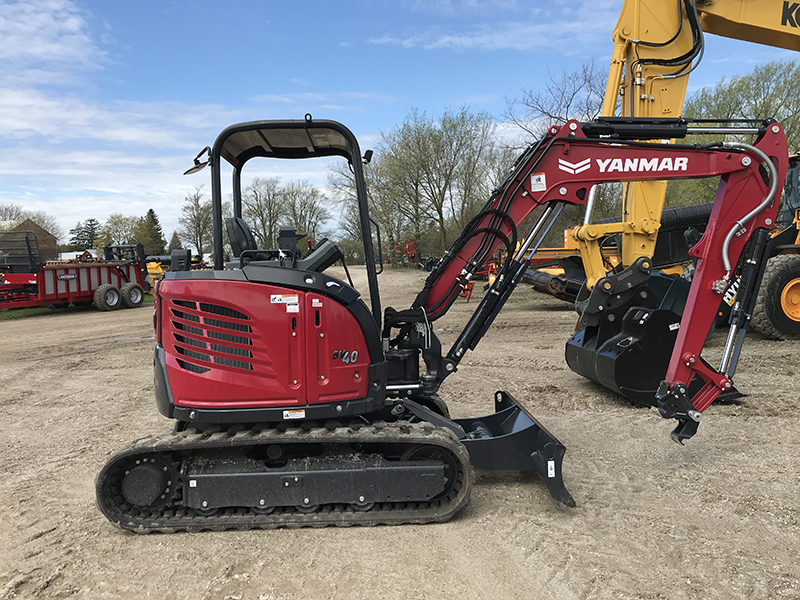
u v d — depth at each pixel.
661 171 3.74
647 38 5.33
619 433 4.73
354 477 3.17
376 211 33.69
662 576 2.68
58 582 2.74
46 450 4.81
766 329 7.61
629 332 5.40
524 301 14.70
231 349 3.18
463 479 3.26
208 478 3.15
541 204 3.77
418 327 3.70
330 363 3.20
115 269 17.80
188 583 2.70
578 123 3.72
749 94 25.31
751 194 3.78
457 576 2.71
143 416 5.77
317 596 2.57
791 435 4.50
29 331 12.41
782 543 2.96
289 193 39.88
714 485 3.69
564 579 2.67
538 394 5.98
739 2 5.25
